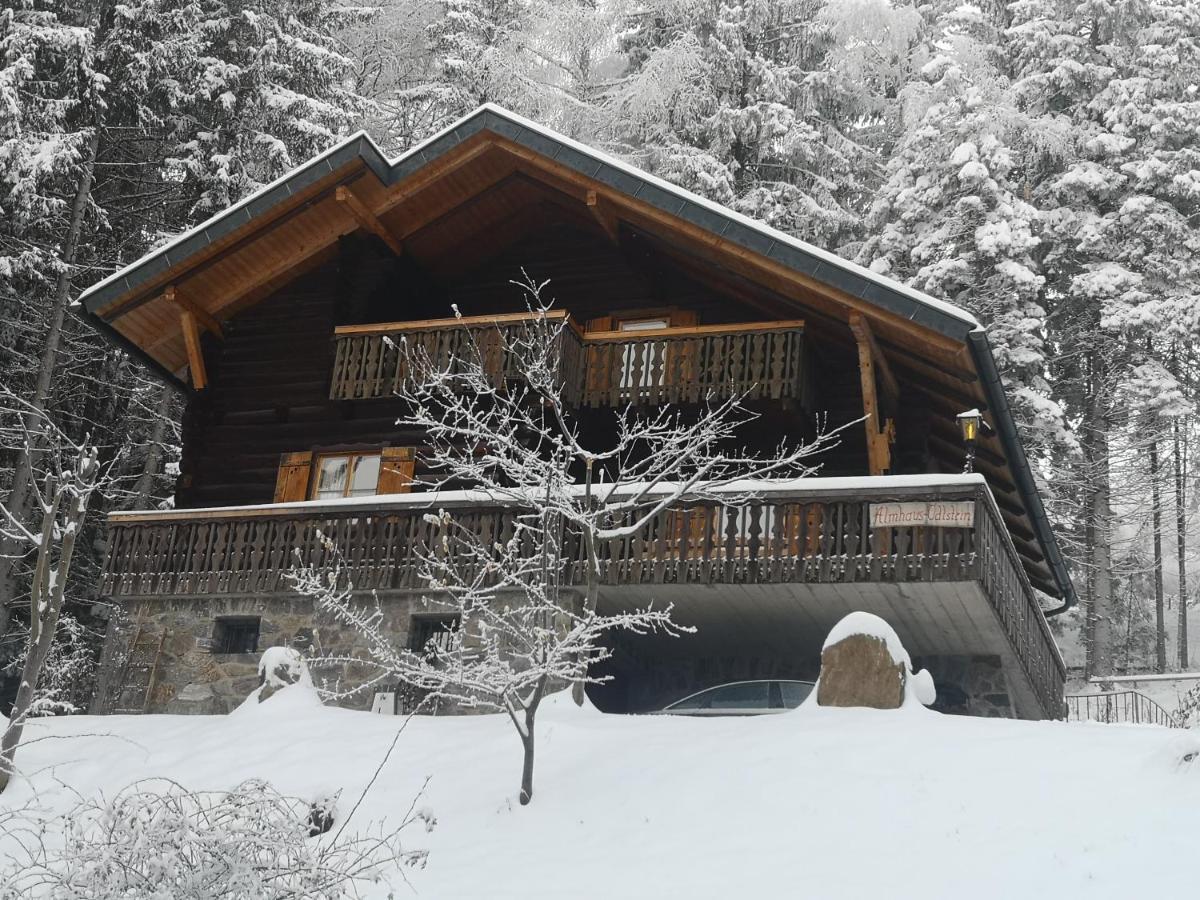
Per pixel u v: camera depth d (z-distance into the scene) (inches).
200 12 1084.5
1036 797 431.2
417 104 1290.6
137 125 1045.2
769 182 1210.6
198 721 631.8
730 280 788.6
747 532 693.3
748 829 437.4
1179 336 1117.1
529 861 435.5
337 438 832.9
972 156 1107.9
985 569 625.3
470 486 791.7
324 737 576.7
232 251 811.4
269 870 341.4
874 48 1235.2
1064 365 1216.2
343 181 787.4
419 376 788.6
